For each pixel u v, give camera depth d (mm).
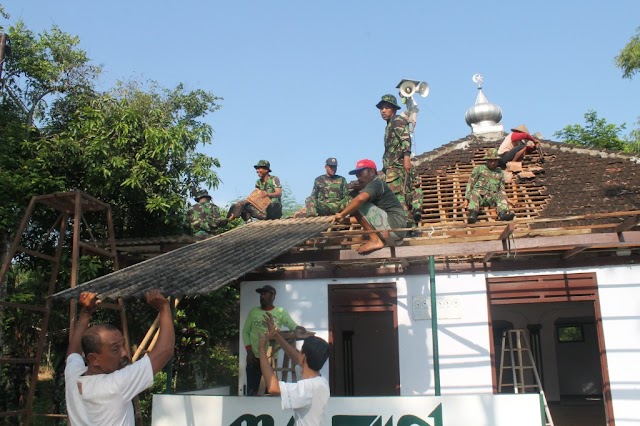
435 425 6699
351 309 10586
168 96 16312
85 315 4570
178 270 7938
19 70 13398
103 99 13414
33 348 13516
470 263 10305
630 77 14398
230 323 18391
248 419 7141
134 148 12875
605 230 8062
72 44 14430
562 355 17047
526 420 6574
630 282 9688
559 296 9922
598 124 27641
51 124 13766
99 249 9391
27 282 14383
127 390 3744
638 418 9227
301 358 4641
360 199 8039
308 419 4426
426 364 10102
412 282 10461
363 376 15516
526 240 8180
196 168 13250
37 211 11336
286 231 10445
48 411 14445
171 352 4012
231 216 12781
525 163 14305
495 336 15781
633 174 13039
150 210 12320
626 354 9469
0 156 11016
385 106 10781
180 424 7387
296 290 10797
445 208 11945
